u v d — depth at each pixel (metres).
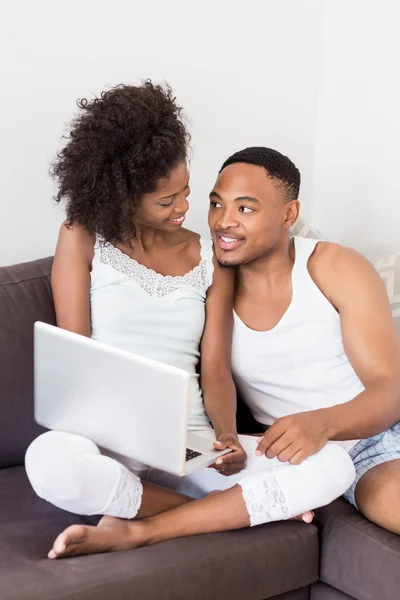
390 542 1.57
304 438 1.58
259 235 1.77
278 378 1.88
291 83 2.66
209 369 1.88
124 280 1.84
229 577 1.49
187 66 2.43
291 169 1.80
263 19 2.54
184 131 1.82
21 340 1.83
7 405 1.80
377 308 1.78
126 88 1.79
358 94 2.62
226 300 1.92
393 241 2.57
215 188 1.79
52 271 1.87
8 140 2.17
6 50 2.12
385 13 2.51
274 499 1.55
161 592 1.41
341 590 1.63
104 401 1.52
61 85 2.22
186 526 1.53
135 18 2.30
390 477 1.65
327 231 2.77
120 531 1.48
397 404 1.71
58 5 2.17
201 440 1.65
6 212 2.20
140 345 1.84
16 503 1.62
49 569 1.38
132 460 1.70
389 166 2.56
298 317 1.84
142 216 1.81
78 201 1.79
